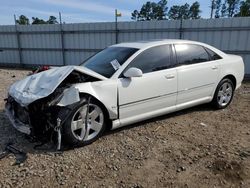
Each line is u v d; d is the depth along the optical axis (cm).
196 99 504
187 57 485
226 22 1065
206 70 504
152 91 432
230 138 410
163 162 338
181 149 373
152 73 433
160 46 457
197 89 497
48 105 347
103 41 1378
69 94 354
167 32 1198
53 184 295
